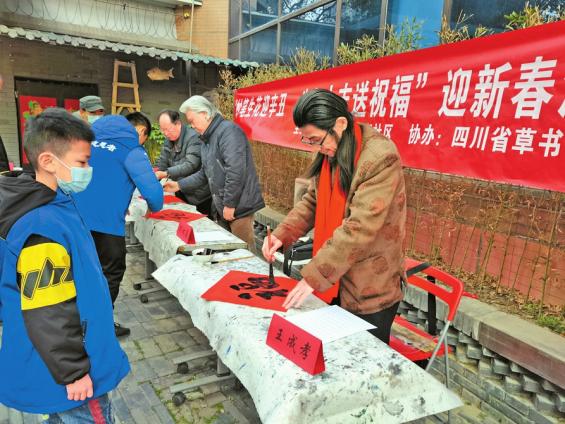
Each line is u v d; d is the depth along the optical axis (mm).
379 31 4371
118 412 2117
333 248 1491
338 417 1202
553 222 2316
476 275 2855
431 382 1328
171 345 2748
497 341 2199
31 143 1156
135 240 4766
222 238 2629
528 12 2434
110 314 1318
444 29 3025
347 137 1575
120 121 2561
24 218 1127
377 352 1373
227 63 6848
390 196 1497
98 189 2408
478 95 2191
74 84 7293
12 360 1200
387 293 1633
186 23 7984
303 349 1269
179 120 3838
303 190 2559
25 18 6762
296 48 5980
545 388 2014
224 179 3238
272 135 4184
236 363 1448
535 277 2523
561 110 1841
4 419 1979
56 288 1124
